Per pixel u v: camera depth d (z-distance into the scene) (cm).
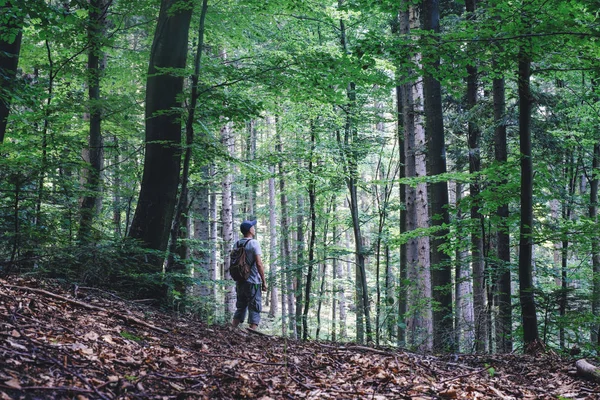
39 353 344
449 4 1508
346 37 1502
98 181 807
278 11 1169
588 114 1326
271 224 2355
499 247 937
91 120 1070
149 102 878
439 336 908
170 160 865
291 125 1394
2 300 444
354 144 1470
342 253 1488
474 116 1080
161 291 784
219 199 3020
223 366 432
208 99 880
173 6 841
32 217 667
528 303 749
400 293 1291
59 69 1019
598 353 714
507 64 757
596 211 1630
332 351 593
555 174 1124
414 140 1281
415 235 1021
